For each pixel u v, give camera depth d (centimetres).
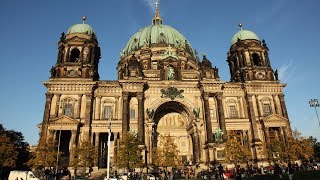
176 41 11019
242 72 8975
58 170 6669
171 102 8444
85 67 8200
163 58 9200
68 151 7738
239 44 9406
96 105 7925
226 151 7038
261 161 7706
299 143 7525
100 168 7656
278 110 8594
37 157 6303
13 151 6838
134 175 6375
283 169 6725
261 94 8675
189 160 8581
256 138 8012
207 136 7794
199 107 8406
